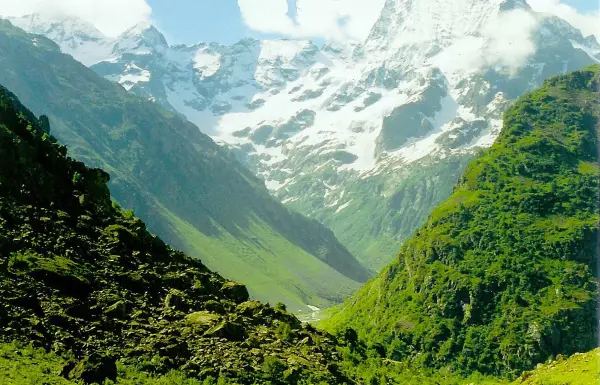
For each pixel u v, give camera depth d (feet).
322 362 379.35
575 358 479.41
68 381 256.73
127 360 289.94
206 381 299.58
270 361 335.06
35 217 339.77
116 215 414.21
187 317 343.05
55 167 395.75
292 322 424.05
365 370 429.79
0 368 247.09
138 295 342.23
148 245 398.21
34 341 272.51
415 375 513.04
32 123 455.22
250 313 400.88
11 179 349.20
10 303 282.56
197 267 426.10
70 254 332.80
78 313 302.04
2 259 301.22
